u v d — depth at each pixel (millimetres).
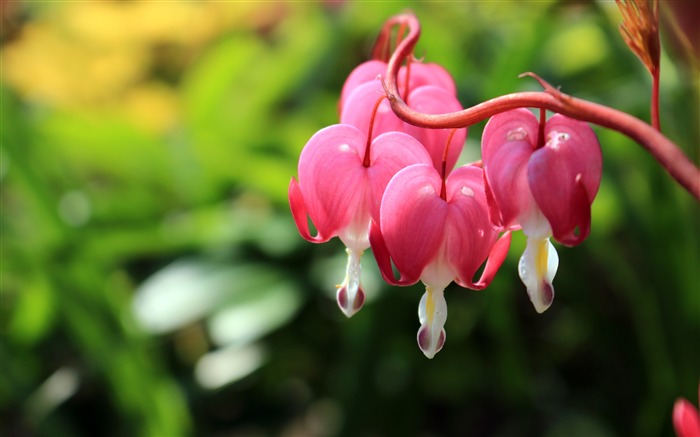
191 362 753
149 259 791
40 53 875
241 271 709
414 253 311
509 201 304
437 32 757
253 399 771
